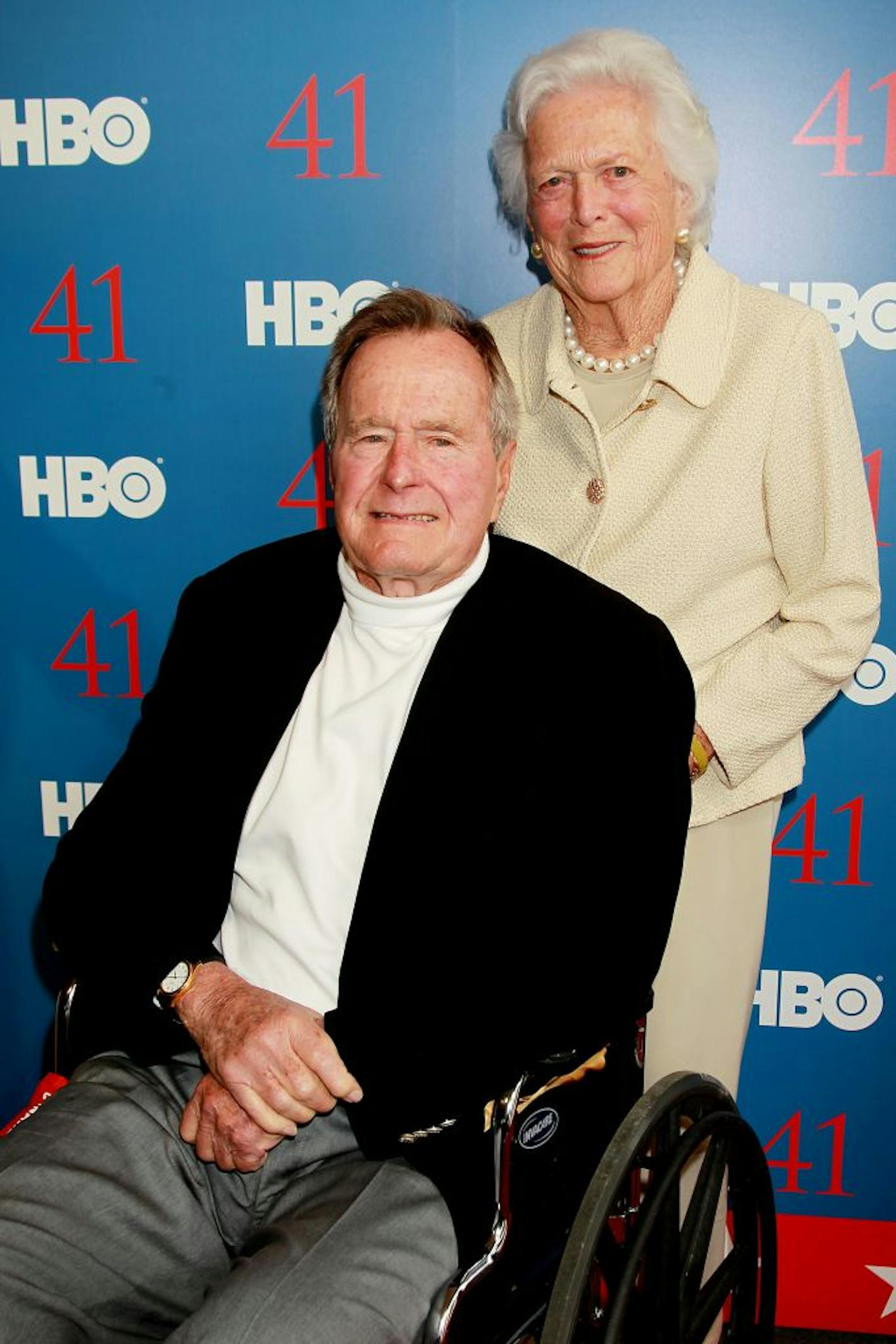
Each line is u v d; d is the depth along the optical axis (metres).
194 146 2.08
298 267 2.11
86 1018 1.54
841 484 1.66
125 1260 1.38
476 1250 1.30
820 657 1.68
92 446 2.22
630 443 1.72
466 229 2.08
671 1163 1.33
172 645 1.65
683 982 1.83
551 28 1.98
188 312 2.15
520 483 1.81
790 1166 2.32
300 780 1.49
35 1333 1.31
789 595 1.75
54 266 2.15
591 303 1.71
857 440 1.70
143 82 2.06
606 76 1.61
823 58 1.94
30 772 2.38
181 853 1.56
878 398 2.05
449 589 1.49
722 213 2.01
